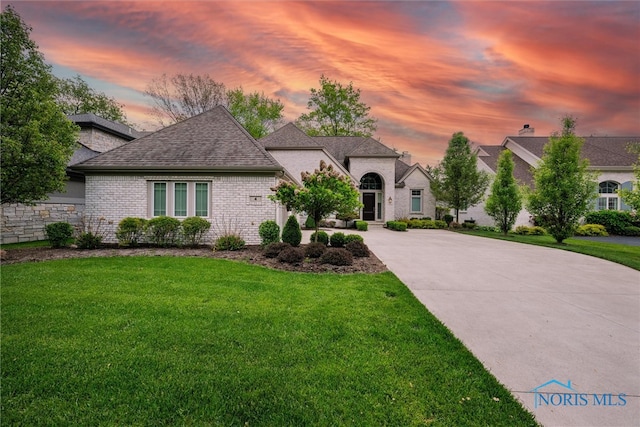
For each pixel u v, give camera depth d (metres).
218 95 31.31
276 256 8.33
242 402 2.38
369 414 2.28
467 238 15.33
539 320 4.34
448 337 3.62
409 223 21.81
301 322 3.94
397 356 3.15
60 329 3.56
